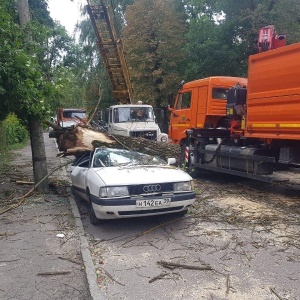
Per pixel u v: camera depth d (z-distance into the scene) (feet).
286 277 13.69
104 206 18.51
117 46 63.72
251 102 27.81
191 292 12.66
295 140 25.57
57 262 15.37
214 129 34.78
